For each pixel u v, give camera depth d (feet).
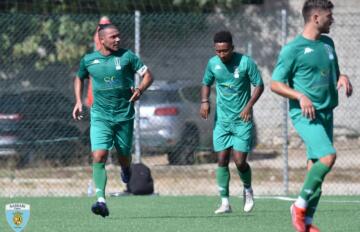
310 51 86.79
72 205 135.64
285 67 87.04
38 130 185.06
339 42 251.39
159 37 222.07
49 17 203.31
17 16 204.64
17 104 185.06
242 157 118.83
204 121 192.24
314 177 85.56
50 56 209.97
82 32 211.20
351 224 108.06
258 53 251.80
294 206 87.04
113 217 117.80
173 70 225.15
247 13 254.06
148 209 129.80
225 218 115.55
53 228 104.94
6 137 182.80
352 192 173.17
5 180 180.24
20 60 208.54
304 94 86.79
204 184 184.34
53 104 186.91
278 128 237.04
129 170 119.03
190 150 191.31
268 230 101.91
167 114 189.47
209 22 232.94
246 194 122.83
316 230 88.22
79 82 113.50
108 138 110.83
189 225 107.45
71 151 186.70
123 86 110.93
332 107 88.28
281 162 210.79
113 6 215.31
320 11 86.94
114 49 110.11
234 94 118.52
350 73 250.16
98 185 108.78
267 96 240.12
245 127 118.73
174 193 174.91
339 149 226.99
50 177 182.80
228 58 117.50
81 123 187.32
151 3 217.97
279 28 253.03
